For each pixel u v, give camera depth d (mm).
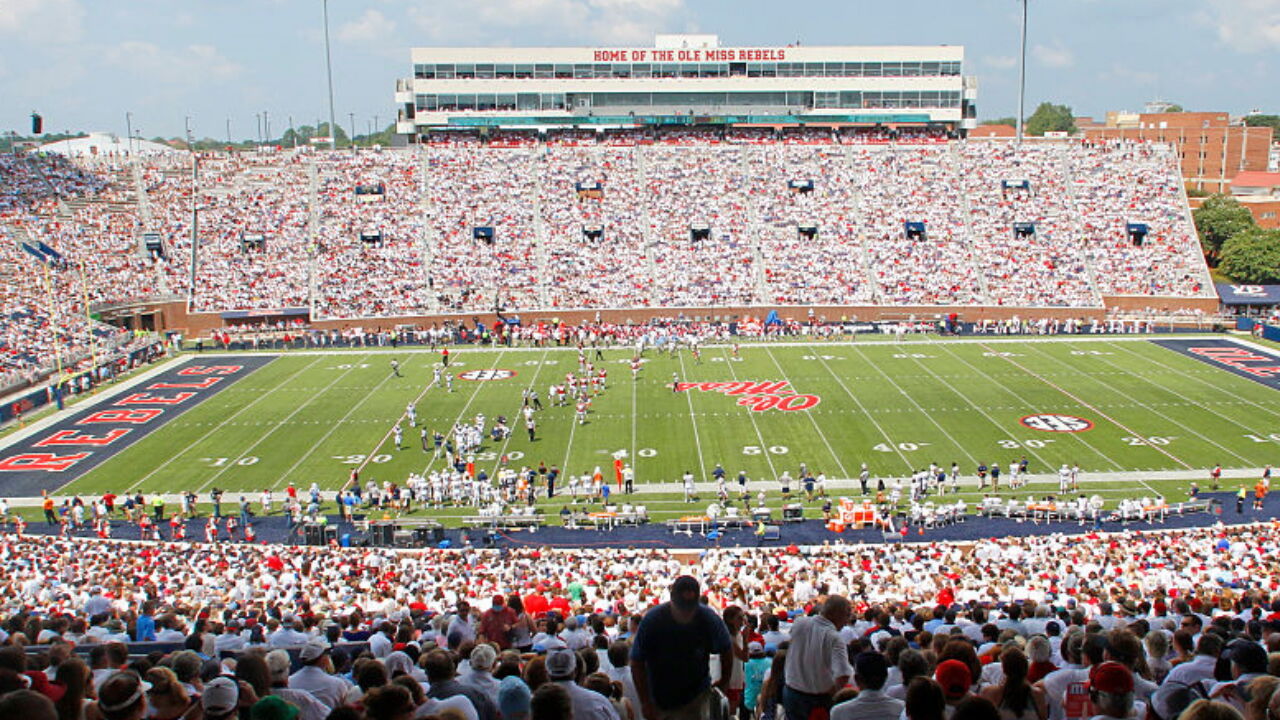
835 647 8953
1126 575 24359
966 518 36156
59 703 7617
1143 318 70938
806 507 37406
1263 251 83500
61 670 7684
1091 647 9773
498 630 13398
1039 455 42562
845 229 78688
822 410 49938
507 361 62562
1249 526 31453
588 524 36250
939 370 58094
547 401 52375
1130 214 79125
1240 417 47500
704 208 80812
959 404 50625
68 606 21844
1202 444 43625
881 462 42062
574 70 91812
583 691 8422
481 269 75062
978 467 40875
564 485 40250
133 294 70000
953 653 9156
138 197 79375
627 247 77250
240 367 61781
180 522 35719
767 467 41781
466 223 79062
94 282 69312
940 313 71938
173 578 26250
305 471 42438
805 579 24141
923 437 45312
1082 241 77188
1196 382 54281
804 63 92375
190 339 70750
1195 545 28453
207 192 80688
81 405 53312
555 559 29625
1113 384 54094
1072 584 23469
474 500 39000
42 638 14812
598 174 84062
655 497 38719
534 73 91750
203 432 48062
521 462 43000
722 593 22391
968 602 19656
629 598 21422
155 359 64312
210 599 22250
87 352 60500
